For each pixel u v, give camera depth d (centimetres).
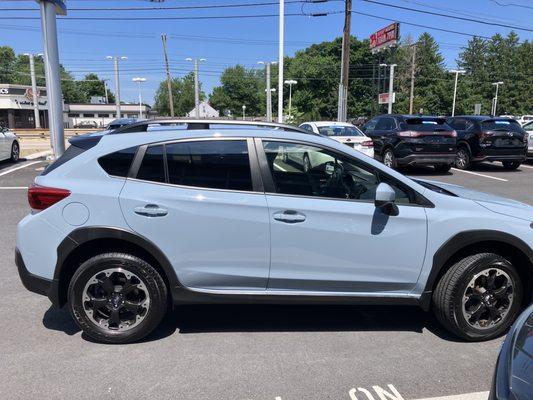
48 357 364
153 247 369
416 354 376
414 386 330
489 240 384
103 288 376
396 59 9025
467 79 10038
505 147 1512
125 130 404
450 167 1538
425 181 490
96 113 9988
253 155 381
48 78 1661
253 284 383
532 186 1238
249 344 390
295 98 9731
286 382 333
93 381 332
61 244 368
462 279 382
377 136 1555
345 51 2456
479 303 392
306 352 377
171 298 395
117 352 374
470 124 1566
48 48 1638
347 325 428
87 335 399
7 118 6506
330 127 1454
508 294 395
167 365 355
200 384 330
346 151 389
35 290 379
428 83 9369
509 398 202
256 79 11731
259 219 372
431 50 9700
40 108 6869
